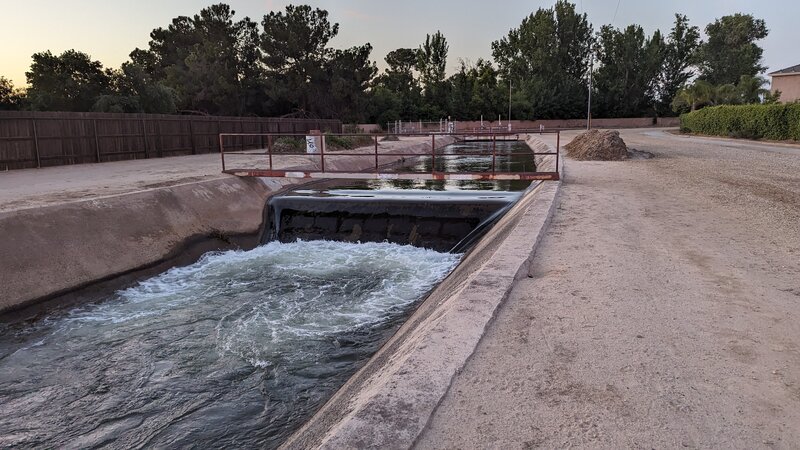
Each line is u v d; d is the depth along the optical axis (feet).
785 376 10.14
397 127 175.11
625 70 228.43
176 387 17.88
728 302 14.35
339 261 33.19
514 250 19.34
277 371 18.66
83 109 100.12
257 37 179.32
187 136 74.18
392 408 9.02
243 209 41.11
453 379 10.16
